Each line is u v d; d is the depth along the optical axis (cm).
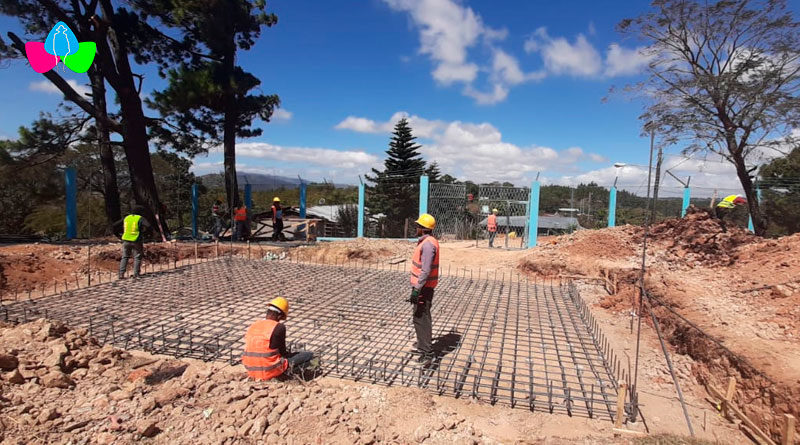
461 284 918
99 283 863
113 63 1350
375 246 1373
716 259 882
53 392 354
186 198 3034
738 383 437
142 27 1630
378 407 362
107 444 291
